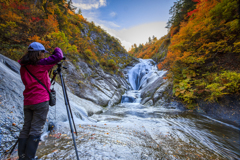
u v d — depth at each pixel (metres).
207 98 7.45
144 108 9.89
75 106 5.73
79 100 7.54
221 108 6.63
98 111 7.99
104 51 26.58
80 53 14.04
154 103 10.69
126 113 7.79
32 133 1.23
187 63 9.51
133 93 16.00
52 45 9.55
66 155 1.63
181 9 22.78
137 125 4.54
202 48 8.79
